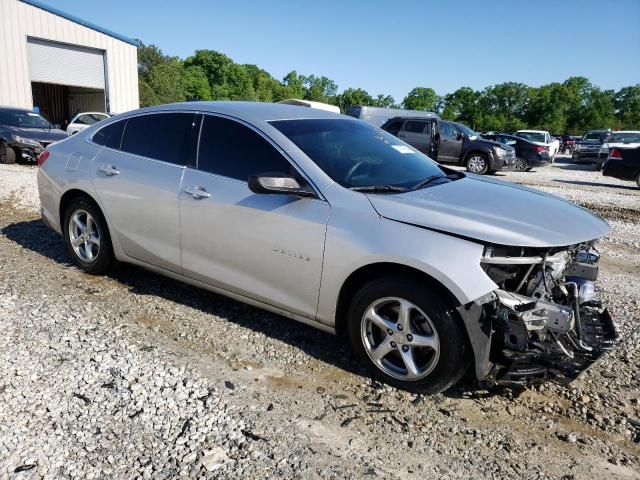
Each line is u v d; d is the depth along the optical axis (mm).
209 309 4199
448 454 2590
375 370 3201
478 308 2762
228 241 3660
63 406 2812
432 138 16406
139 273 4953
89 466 2385
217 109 3947
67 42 24156
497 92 102000
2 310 3982
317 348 3627
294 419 2805
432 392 3023
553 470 2510
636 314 4438
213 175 3771
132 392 2973
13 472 2324
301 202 3324
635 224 8812
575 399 3121
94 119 18734
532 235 2861
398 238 2955
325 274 3219
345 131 3977
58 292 4410
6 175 10789
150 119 4336
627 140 20609
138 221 4223
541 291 2957
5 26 21688
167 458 2459
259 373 3270
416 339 2988
